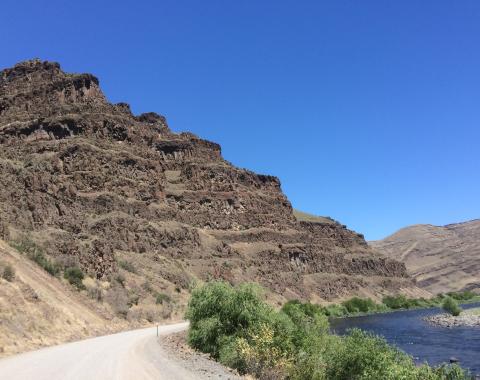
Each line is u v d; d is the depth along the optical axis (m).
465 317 91.00
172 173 176.38
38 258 49.16
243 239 165.00
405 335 64.62
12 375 16.56
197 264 118.56
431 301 177.75
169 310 69.81
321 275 182.25
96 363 20.55
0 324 26.72
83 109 145.62
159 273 92.44
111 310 52.72
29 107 146.62
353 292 189.38
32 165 111.44
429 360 41.31
